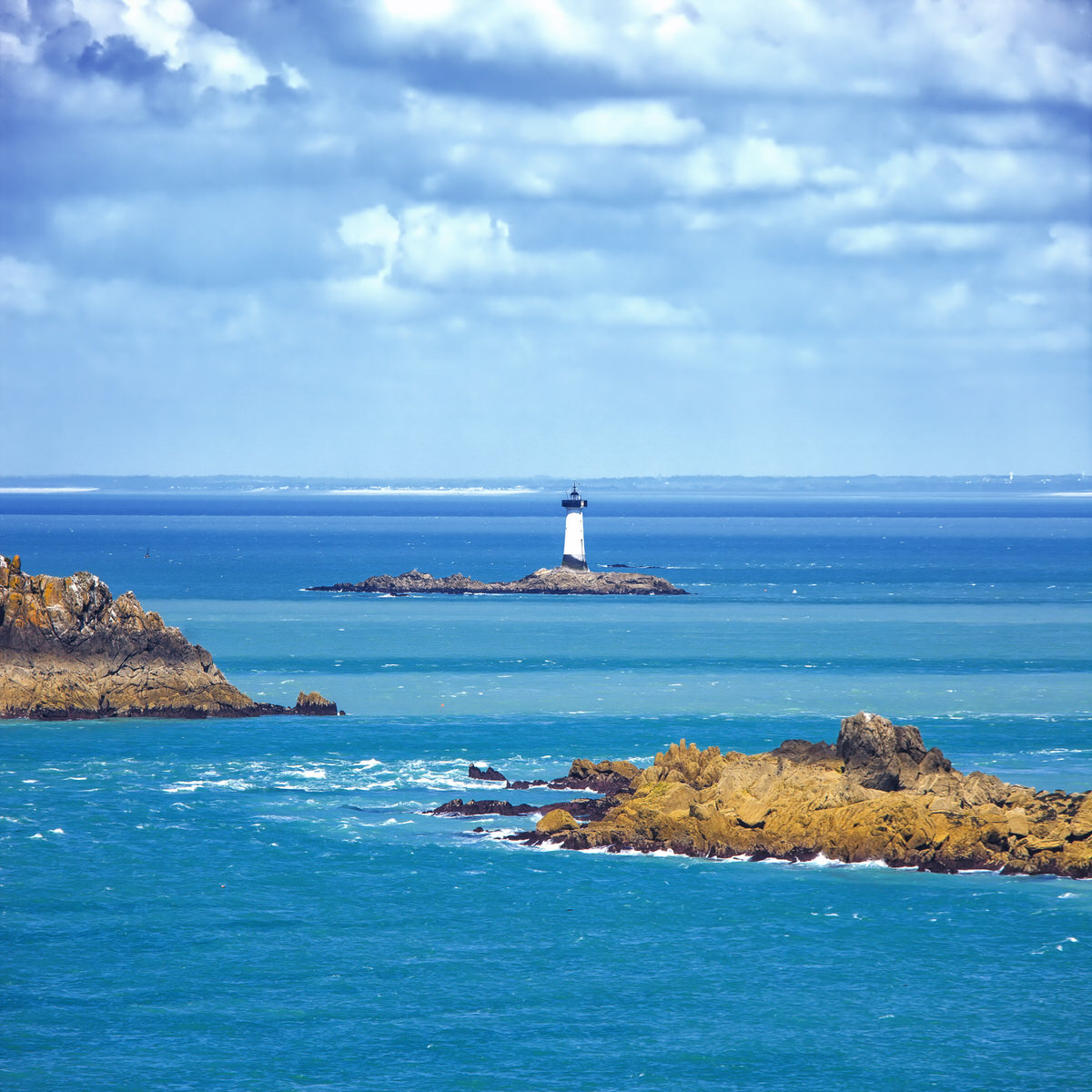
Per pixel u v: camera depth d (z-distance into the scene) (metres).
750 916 119.44
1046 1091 91.00
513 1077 92.75
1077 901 122.44
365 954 111.75
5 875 128.50
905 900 122.81
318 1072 93.12
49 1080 91.69
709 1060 95.00
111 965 109.25
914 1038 97.88
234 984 106.06
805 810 137.25
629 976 107.81
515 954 111.94
